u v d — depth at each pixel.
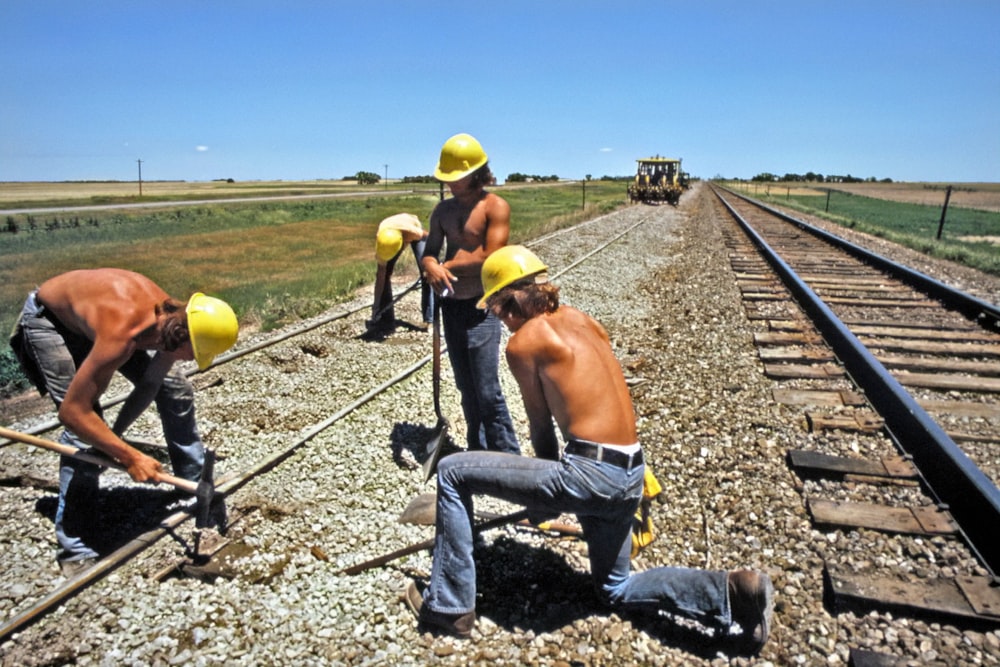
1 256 18.50
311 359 6.68
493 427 4.15
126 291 2.92
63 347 3.25
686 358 6.90
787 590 3.20
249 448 4.55
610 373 2.70
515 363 2.71
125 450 3.02
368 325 7.89
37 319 3.18
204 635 2.84
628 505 2.71
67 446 3.20
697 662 2.77
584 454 2.61
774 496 4.02
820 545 3.53
